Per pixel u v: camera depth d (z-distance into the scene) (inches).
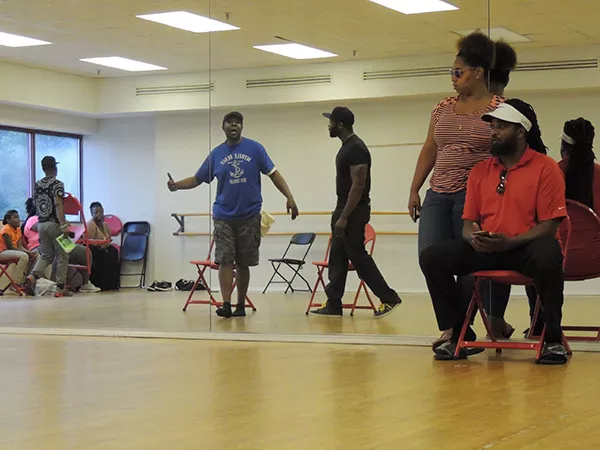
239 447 93.1
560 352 155.6
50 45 258.2
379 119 223.6
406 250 218.8
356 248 223.0
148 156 252.7
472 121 168.4
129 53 251.9
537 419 105.2
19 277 253.9
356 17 225.0
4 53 262.5
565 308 193.6
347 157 224.7
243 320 234.8
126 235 252.8
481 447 91.4
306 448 92.2
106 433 100.5
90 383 136.1
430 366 154.2
